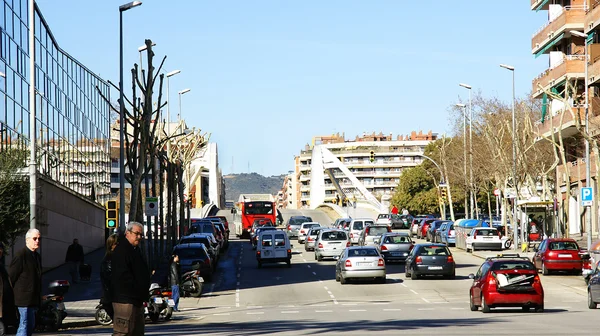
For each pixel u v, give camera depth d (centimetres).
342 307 3391
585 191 4869
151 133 4503
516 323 2345
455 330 2112
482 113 8844
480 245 6588
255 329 2303
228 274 5256
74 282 4319
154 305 2836
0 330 1878
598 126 5456
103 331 2481
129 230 1199
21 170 3666
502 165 7544
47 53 5534
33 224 2872
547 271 4738
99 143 7856
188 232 6975
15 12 4650
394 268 5444
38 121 5109
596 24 6588
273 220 9575
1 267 1703
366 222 7788
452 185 11269
